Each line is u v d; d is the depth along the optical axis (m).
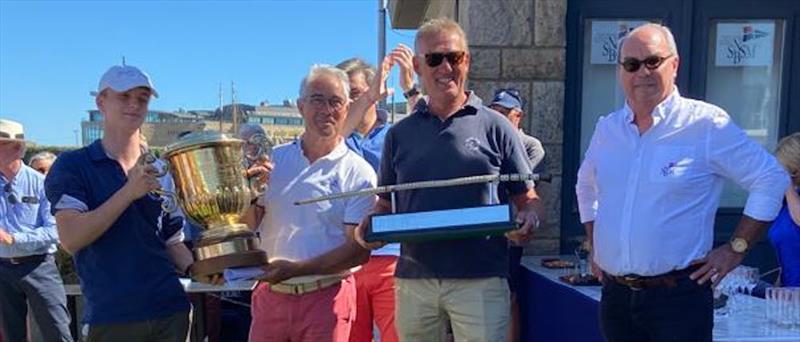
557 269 3.46
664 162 2.02
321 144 2.38
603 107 3.94
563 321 3.04
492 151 2.26
